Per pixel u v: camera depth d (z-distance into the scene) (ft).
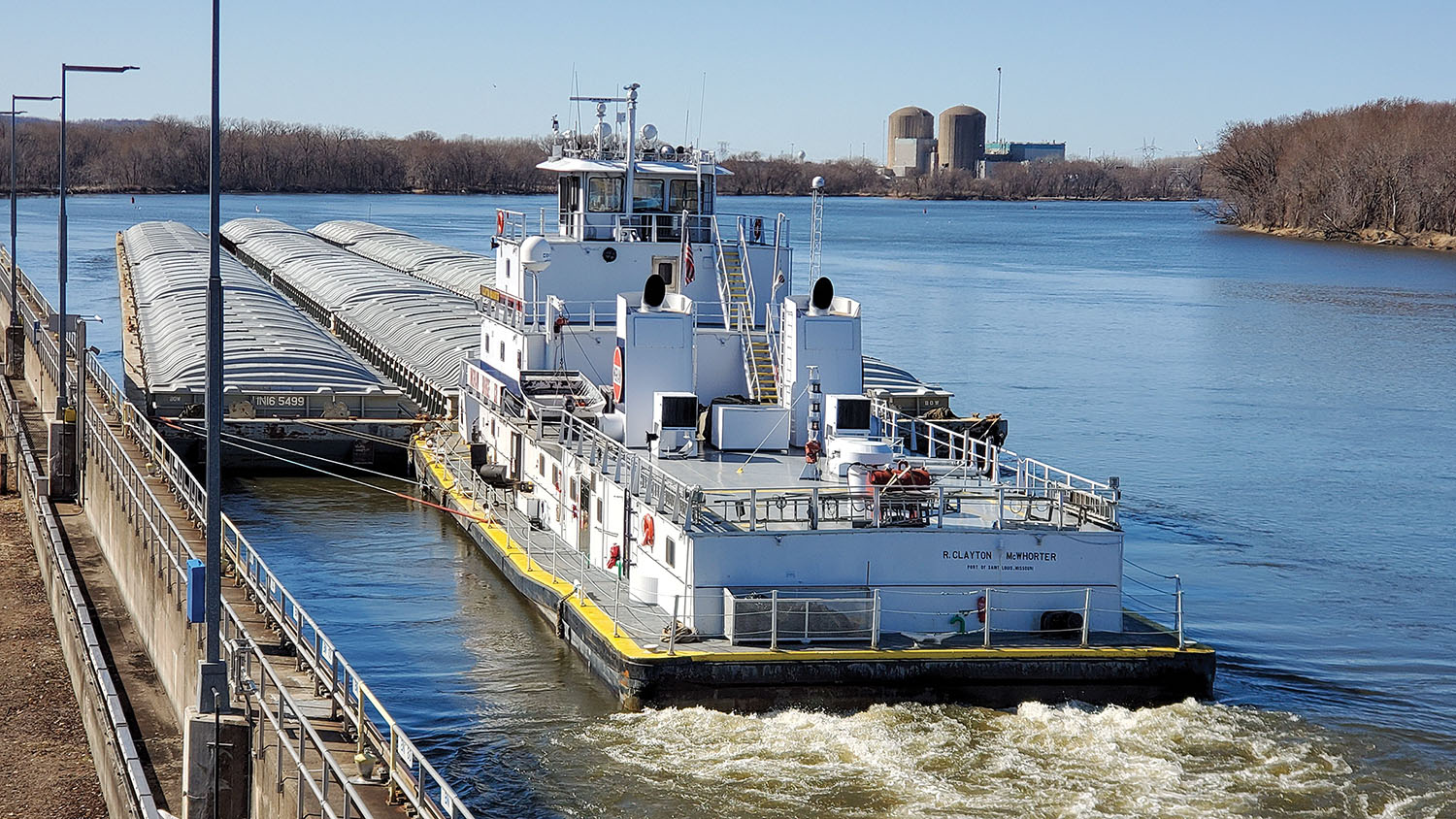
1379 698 101.50
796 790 82.17
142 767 82.28
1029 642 93.09
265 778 68.54
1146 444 204.95
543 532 126.41
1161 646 93.15
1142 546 148.25
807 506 99.04
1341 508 166.81
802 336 116.98
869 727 88.12
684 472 108.58
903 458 104.58
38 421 184.44
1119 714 91.35
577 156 146.20
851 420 111.96
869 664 89.30
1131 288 470.39
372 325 245.86
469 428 154.71
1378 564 142.20
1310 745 90.84
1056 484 102.42
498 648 107.04
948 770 84.23
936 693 90.27
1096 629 96.32
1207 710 92.84
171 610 93.30
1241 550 146.92
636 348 115.85
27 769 88.28
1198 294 450.71
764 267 137.80
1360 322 371.56
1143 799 81.87
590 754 86.69
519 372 131.64
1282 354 307.99
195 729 69.56
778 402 120.16
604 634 94.38
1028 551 95.04
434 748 89.66
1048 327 351.67
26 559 134.51
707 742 86.84
